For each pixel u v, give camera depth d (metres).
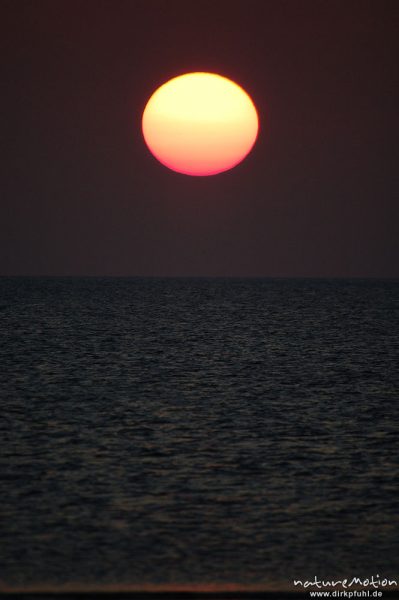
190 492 71.62
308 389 136.12
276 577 53.53
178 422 104.75
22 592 50.62
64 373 151.75
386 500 69.94
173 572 53.88
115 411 112.25
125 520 63.66
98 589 51.19
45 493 70.62
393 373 158.25
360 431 100.38
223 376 150.62
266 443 92.50
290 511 66.50
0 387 133.25
